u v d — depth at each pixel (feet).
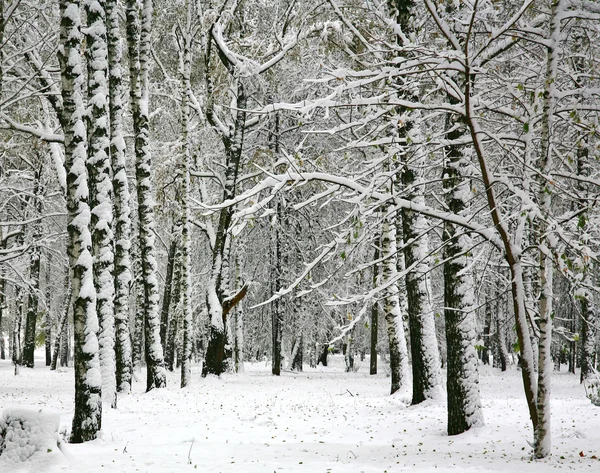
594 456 29.07
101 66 39.81
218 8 77.46
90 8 39.17
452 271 38.50
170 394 60.59
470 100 30.76
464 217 32.50
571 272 26.55
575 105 28.55
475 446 33.78
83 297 34.19
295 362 116.57
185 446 33.45
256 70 75.36
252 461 29.43
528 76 32.86
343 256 28.94
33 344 119.85
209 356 84.89
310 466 28.04
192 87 95.71
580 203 29.37
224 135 84.79
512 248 30.32
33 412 27.53
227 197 82.17
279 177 31.42
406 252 50.42
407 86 31.40
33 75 54.65
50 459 26.66
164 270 141.59
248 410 49.88
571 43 37.11
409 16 45.57
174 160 83.51
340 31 48.85
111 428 39.17
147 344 65.51
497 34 28.53
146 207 66.44
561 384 84.38
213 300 85.25
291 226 105.40
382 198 31.17
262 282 118.32
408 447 34.01
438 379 50.78
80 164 34.40
